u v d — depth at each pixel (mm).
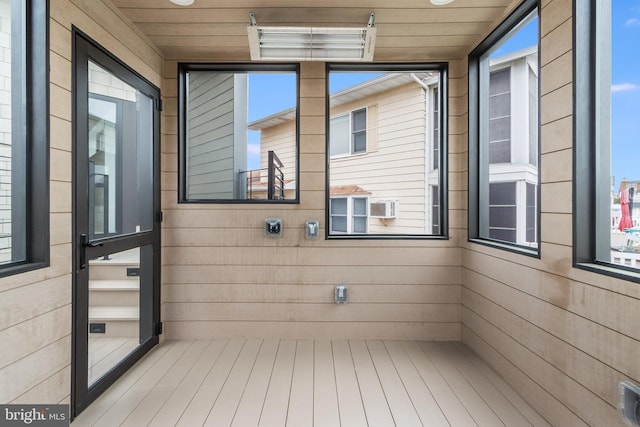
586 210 1590
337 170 5641
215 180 4055
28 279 1523
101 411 1871
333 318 2877
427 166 4754
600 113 1581
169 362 2443
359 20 2312
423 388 2111
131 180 2422
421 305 2879
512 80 3602
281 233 2857
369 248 2867
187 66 2889
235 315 2871
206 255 2855
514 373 2088
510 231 3566
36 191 1610
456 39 2568
